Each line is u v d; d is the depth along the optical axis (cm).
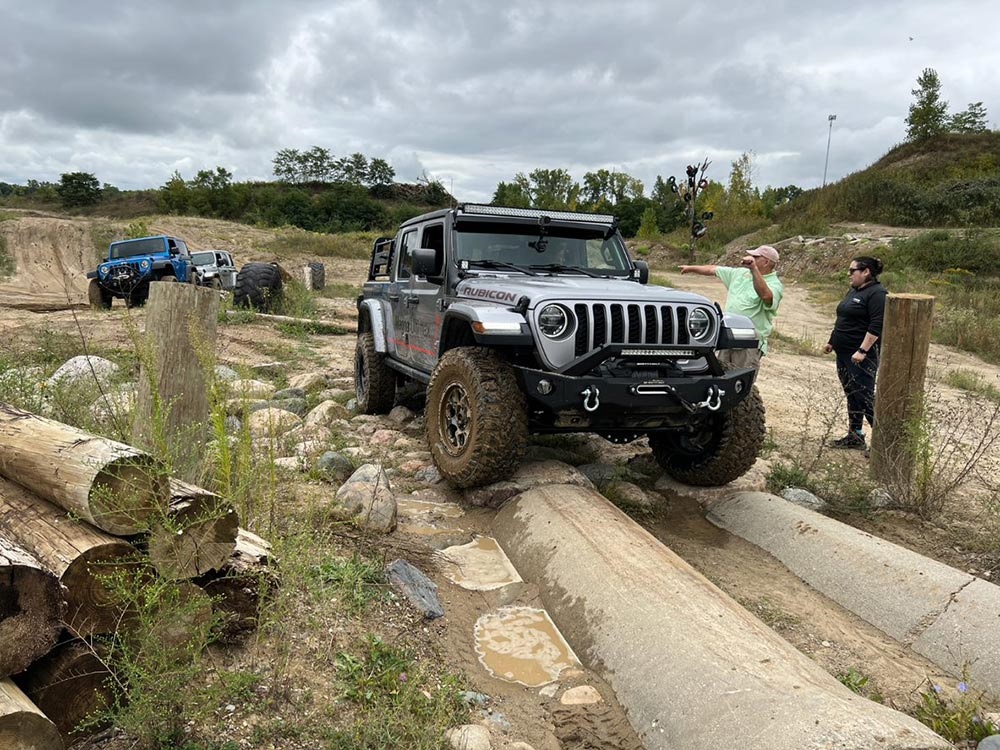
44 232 3384
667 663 297
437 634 341
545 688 311
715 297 2264
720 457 514
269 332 1245
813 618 382
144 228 3591
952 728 289
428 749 255
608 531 406
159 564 260
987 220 3086
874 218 3431
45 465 270
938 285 2159
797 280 2739
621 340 458
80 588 244
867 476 596
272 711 264
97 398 481
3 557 217
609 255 605
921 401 555
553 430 493
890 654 352
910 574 392
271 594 308
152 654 246
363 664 298
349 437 627
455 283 553
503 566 414
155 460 262
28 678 234
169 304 383
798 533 459
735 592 408
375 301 735
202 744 240
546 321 451
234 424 484
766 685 270
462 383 476
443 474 495
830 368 1248
